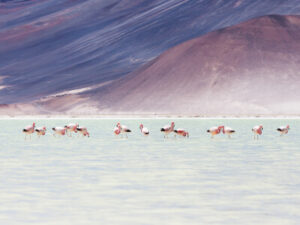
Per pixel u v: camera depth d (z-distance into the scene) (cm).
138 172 8056
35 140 15325
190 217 5088
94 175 7750
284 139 15200
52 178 7450
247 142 14075
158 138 15825
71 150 11856
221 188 6625
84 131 16600
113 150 11800
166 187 6706
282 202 5766
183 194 6231
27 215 5178
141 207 5538
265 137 16075
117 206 5588
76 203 5734
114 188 6644
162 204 5678
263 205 5616
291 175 7706
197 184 6931
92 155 10650
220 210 5384
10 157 10281
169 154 10788
